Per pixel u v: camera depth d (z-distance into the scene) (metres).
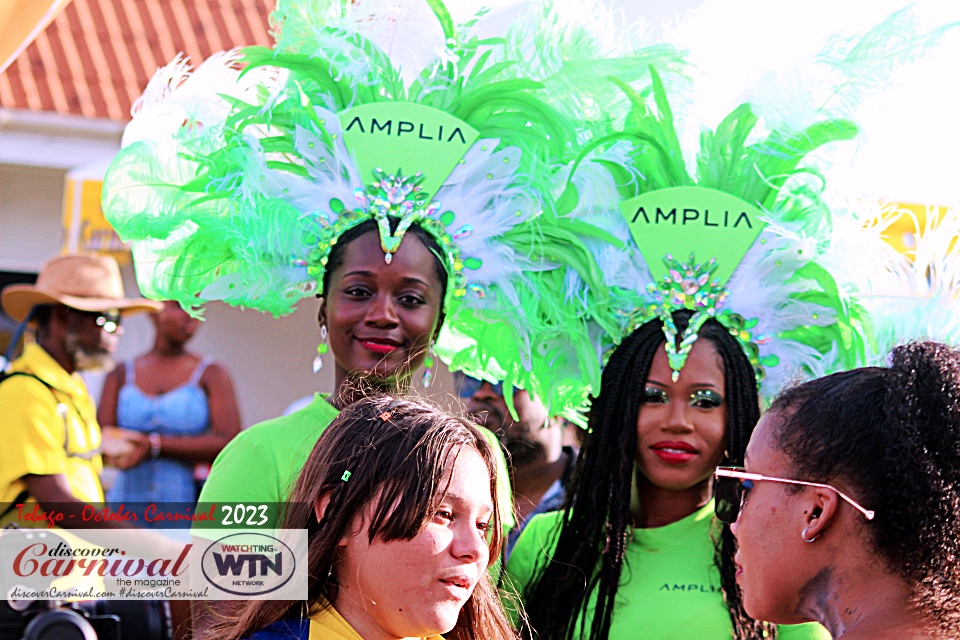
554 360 2.53
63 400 3.26
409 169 2.42
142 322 5.54
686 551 2.39
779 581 1.52
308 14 2.51
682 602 2.30
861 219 2.57
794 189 2.52
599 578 2.37
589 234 2.49
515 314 2.48
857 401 1.48
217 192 2.42
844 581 1.45
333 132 2.41
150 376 4.73
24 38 1.97
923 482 1.40
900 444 1.42
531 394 2.61
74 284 3.57
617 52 2.55
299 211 2.42
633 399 2.41
